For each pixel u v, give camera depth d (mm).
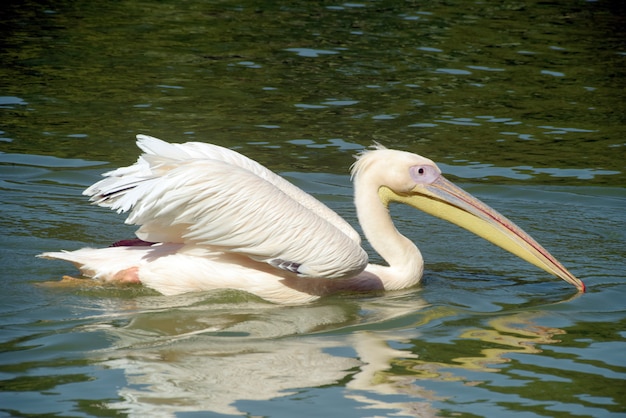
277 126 18656
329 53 24047
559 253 12977
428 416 7988
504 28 27406
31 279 11078
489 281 12023
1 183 14914
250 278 10906
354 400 8266
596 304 11039
